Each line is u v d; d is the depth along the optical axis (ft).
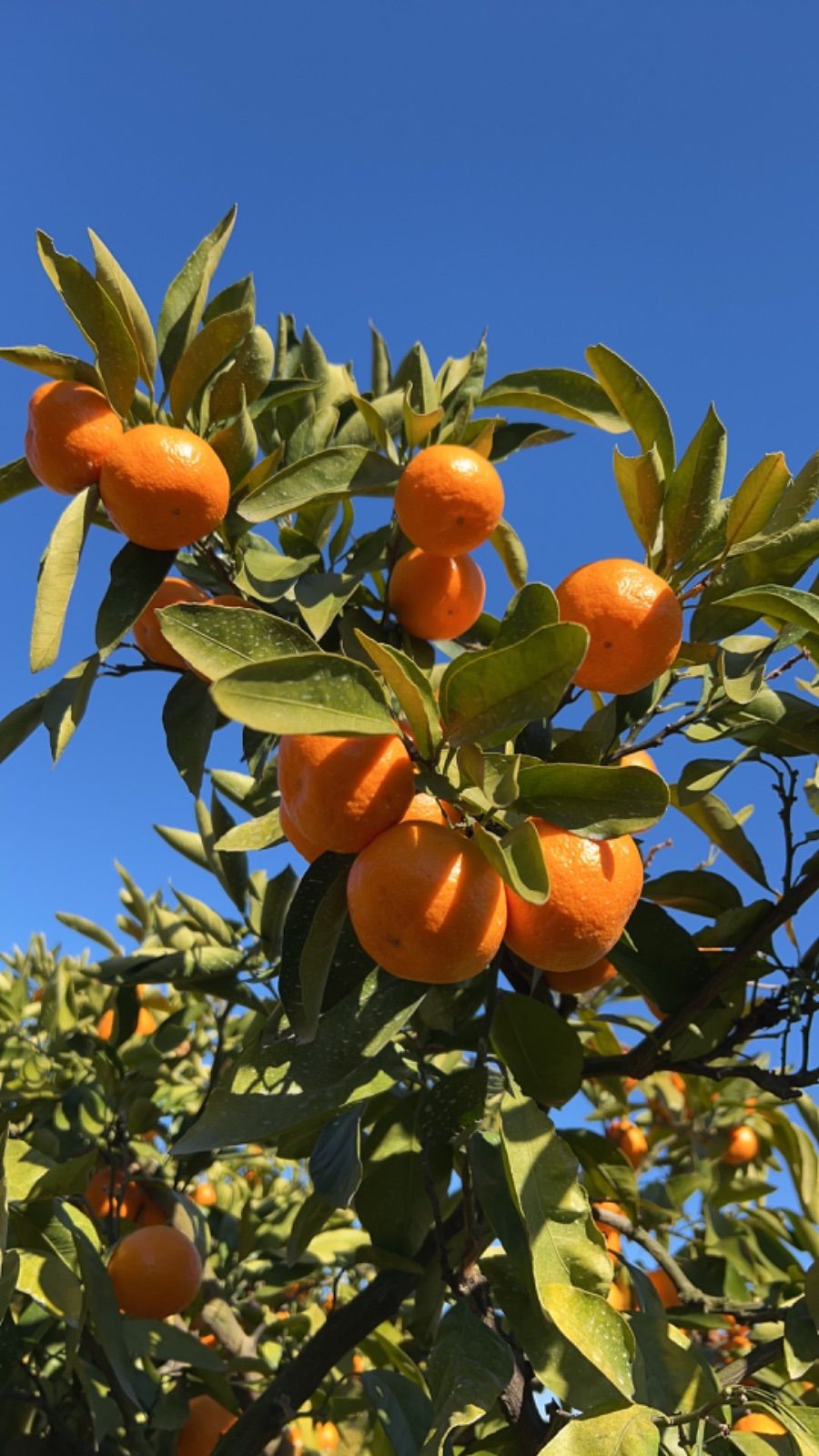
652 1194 3.50
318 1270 3.69
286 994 1.86
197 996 3.70
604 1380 1.86
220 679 1.56
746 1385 2.39
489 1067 2.46
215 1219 3.76
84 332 2.09
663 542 2.19
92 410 2.07
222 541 2.26
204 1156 3.17
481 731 1.72
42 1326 2.96
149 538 2.06
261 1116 1.92
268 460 2.21
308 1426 3.53
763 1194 3.58
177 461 2.00
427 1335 2.54
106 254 2.19
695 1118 3.67
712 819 2.52
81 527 2.06
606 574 1.95
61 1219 2.45
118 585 2.10
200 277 2.29
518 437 2.60
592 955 1.83
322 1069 1.94
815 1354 2.18
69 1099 3.38
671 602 1.96
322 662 1.61
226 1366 2.76
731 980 2.45
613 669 1.96
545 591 1.78
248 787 2.81
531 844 1.60
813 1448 1.80
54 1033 3.56
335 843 1.73
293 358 2.69
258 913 3.18
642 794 1.73
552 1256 1.85
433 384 2.49
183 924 3.33
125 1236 2.83
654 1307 2.22
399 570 2.27
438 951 1.65
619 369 2.21
